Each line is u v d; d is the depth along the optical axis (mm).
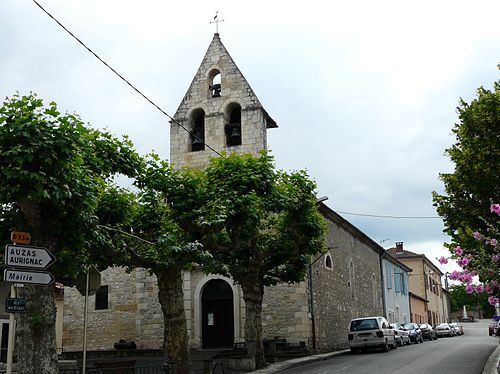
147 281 26438
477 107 14641
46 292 9375
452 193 15398
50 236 9867
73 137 10047
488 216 14531
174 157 25578
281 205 17656
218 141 25141
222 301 25234
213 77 26875
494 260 10031
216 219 15195
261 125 24797
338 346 28391
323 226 19578
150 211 16297
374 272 39594
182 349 15320
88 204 10008
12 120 9516
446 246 13445
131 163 15234
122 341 26109
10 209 10047
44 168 9320
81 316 27266
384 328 25844
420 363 18156
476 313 89875
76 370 13750
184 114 25953
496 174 14305
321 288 26906
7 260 7500
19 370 9086
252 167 17359
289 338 23953
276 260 19172
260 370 17453
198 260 14930
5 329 20734
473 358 19812
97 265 15031
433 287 69062
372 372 15680
